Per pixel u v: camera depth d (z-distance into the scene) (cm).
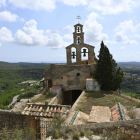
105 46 2258
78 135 608
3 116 1475
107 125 686
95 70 2369
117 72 2364
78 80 2472
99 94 2011
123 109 1098
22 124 1423
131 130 650
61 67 2511
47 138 624
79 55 2677
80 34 2661
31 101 1967
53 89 2269
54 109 1368
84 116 1110
